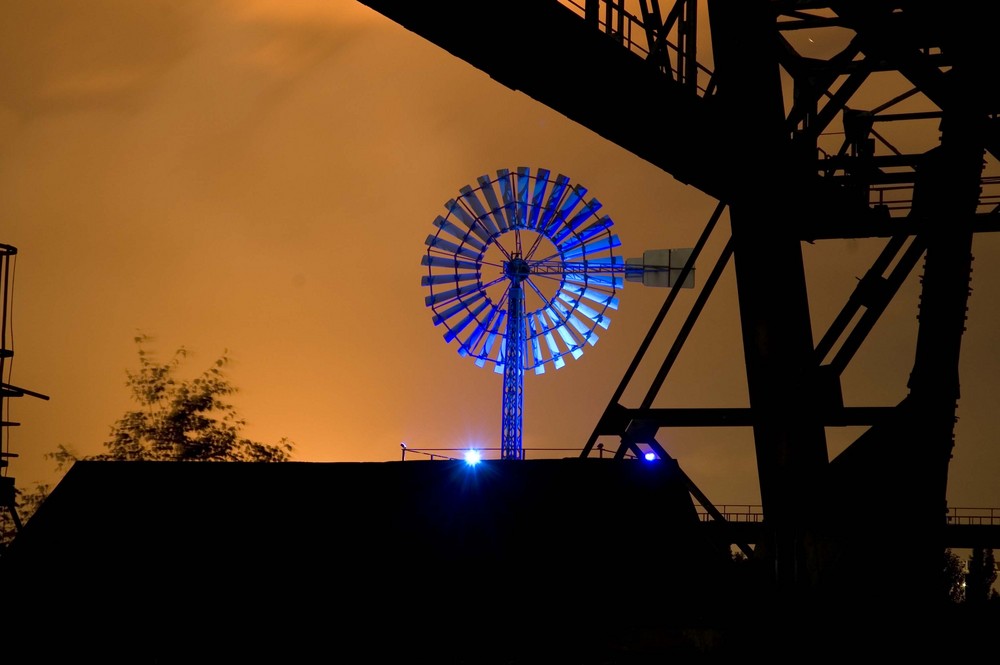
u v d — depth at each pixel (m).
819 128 26.88
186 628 31.83
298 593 32.12
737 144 26.70
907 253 26.48
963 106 26.41
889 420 25.78
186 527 34.62
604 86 24.03
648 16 26.62
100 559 33.97
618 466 33.31
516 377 63.75
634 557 31.58
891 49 26.16
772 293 26.50
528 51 22.47
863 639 25.25
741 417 29.28
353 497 34.66
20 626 32.53
